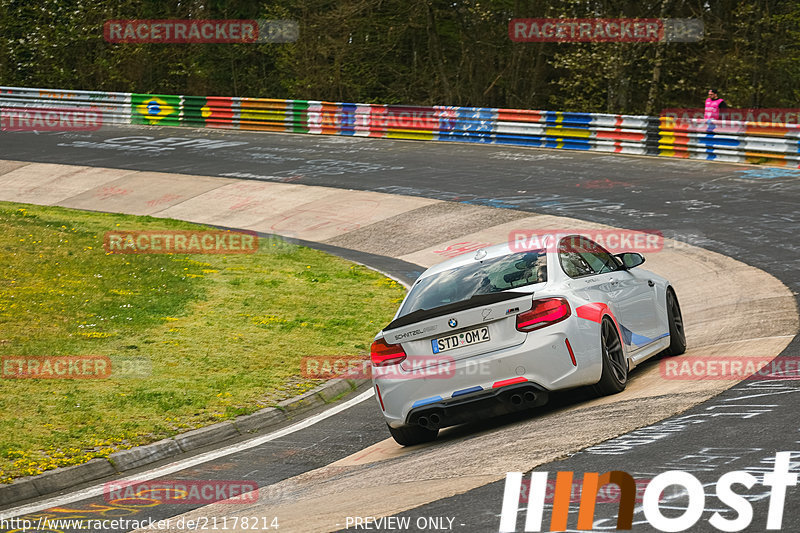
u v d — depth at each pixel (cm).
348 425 1580
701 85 7006
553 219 3516
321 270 3122
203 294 2697
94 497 1256
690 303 2225
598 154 4775
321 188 4531
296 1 7912
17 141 6200
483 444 1202
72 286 2697
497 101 8144
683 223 3173
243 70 8962
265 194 4538
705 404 1171
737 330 1742
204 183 4834
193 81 8881
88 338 2177
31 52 8175
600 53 6309
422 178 4534
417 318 1282
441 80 7956
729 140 4297
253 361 2023
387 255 3444
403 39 8275
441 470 1103
